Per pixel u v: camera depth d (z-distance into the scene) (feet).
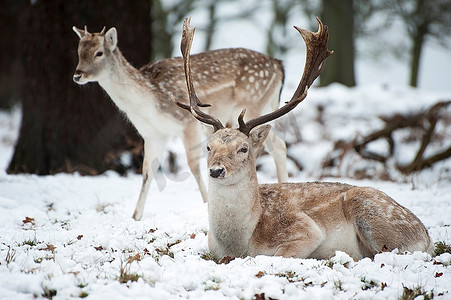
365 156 58.70
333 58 99.60
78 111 50.98
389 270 23.38
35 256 24.85
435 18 138.10
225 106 43.01
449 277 22.95
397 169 57.36
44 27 50.83
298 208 27.27
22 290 20.38
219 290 21.42
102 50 38.45
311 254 27.32
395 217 26.32
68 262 23.20
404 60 157.48
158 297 19.99
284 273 23.17
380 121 69.31
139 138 52.03
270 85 44.21
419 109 71.46
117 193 42.04
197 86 41.22
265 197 27.76
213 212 26.37
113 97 39.52
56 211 36.65
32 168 51.26
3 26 100.58
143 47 52.75
